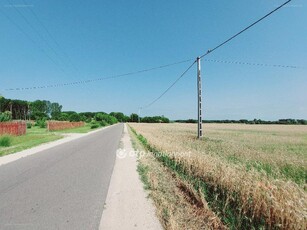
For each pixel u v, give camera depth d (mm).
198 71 25500
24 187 7801
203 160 9578
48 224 5113
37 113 120562
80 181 8586
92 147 19344
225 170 7430
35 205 6195
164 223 5191
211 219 5336
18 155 14844
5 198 6734
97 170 10477
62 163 12141
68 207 6066
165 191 7453
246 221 5348
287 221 4645
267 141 24078
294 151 15820
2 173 9836
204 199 6234
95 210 5879
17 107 120062
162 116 169625
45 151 16797
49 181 8562
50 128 45562
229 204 6207
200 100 25406
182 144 18266
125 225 5078
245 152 14344
